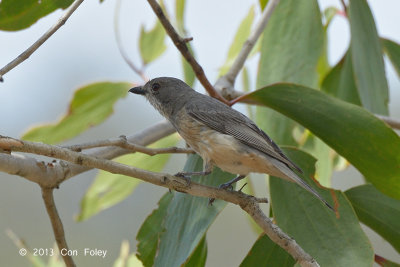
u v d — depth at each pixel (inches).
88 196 507.8
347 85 507.8
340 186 708.7
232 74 430.3
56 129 507.2
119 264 438.0
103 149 384.2
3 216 576.1
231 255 652.1
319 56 464.4
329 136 364.5
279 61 466.3
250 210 316.5
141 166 506.6
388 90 465.7
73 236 597.0
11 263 555.5
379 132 345.4
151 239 384.2
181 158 661.9
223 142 364.2
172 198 377.7
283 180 362.0
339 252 337.7
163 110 427.2
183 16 496.4
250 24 535.2
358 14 454.9
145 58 496.4
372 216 383.2
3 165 291.3
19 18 358.0
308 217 349.7
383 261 370.3
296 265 339.6
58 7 359.6
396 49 505.4
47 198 317.4
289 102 361.4
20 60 294.2
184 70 490.9
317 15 467.8
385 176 358.3
